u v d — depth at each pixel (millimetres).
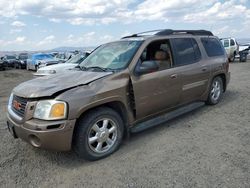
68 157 4055
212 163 3617
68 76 4281
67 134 3551
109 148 4039
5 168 3752
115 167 3668
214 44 6574
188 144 4293
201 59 5867
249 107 6340
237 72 14492
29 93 3686
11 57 32969
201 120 5492
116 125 4109
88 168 3689
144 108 4516
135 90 4312
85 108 3664
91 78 4023
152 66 4414
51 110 3496
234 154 3863
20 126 3684
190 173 3383
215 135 4645
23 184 3336
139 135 4797
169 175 3363
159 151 4082
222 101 7016
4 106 7844
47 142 3496
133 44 4781
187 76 5328
